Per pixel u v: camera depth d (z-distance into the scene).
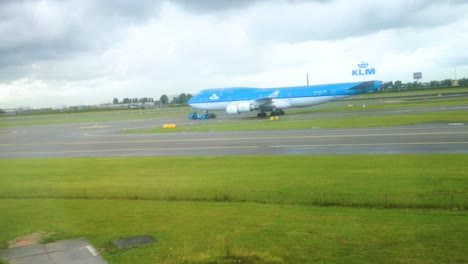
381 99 122.25
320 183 18.42
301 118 63.91
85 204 16.70
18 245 11.96
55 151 39.84
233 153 31.08
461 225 11.98
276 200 15.98
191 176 22.12
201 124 66.00
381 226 12.16
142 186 19.86
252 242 11.25
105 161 30.45
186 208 15.37
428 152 26.31
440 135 33.94
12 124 102.44
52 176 24.33
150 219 13.98
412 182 17.77
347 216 13.42
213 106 81.44
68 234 12.71
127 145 41.22
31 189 20.19
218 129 53.50
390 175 19.52
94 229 13.11
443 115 51.59
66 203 17.03
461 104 71.38
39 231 13.15
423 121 46.00
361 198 15.51
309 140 36.06
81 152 37.78
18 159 34.75
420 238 10.99
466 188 16.30
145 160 29.84
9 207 16.58
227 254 10.39
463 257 9.67
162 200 17.00
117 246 11.45
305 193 16.69
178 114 116.88
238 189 18.06
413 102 88.44
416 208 14.22
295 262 9.76
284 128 48.66
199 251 10.77
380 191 16.42
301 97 73.88
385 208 14.35
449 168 20.58
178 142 40.94
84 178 23.16
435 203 14.42
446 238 10.92
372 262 9.59
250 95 77.50
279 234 11.82
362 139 34.53
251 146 34.53
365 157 25.59
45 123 101.12
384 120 49.97
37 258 10.93
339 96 73.44
